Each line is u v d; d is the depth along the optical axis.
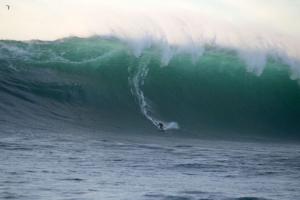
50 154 87.44
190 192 61.78
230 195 60.94
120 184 64.81
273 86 162.12
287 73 165.25
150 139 123.06
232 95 158.38
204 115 151.50
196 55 164.12
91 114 137.50
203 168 82.56
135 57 158.00
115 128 133.12
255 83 162.12
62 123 127.94
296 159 97.94
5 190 57.34
